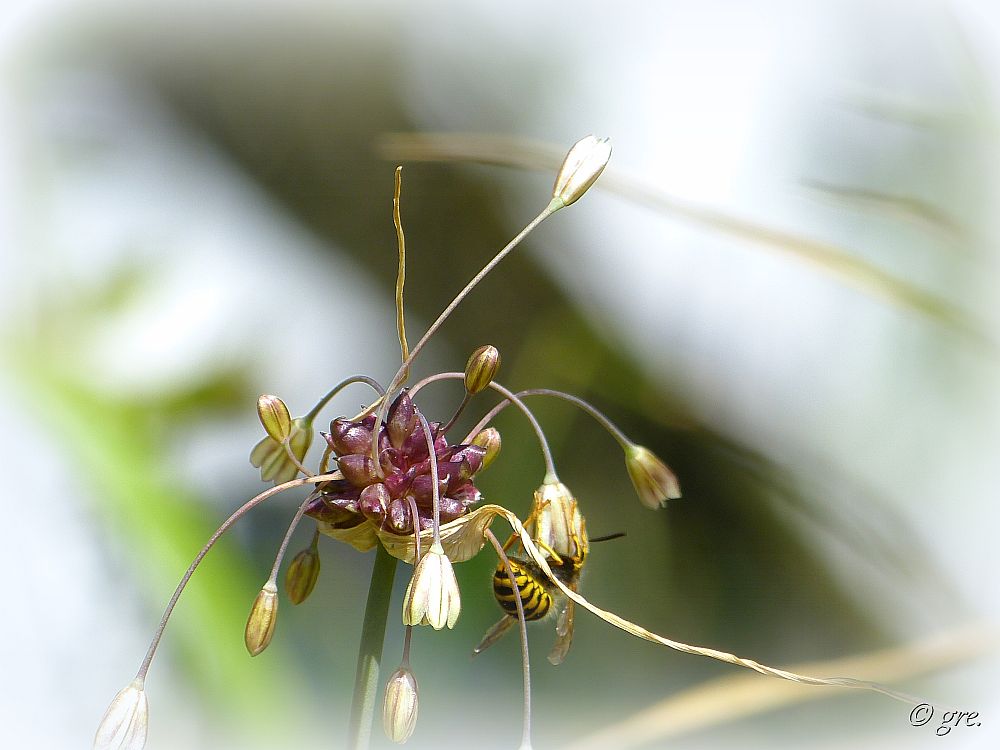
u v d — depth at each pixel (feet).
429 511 1.28
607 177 1.46
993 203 1.55
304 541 1.76
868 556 1.73
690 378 1.94
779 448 1.85
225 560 1.42
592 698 1.82
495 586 1.36
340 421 1.28
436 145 1.50
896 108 1.48
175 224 1.78
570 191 1.28
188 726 1.36
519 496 1.95
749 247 1.72
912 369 1.76
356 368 1.93
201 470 1.54
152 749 1.36
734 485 1.94
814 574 1.89
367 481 1.27
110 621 1.42
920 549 1.68
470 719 1.70
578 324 2.00
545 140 1.94
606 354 1.98
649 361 1.95
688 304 1.92
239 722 1.37
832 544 1.86
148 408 1.50
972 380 1.70
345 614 1.75
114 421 1.47
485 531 1.28
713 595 1.94
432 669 1.74
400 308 1.28
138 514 1.43
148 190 1.81
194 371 1.54
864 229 1.60
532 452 1.98
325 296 1.95
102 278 1.54
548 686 1.80
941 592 1.64
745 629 1.92
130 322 1.53
